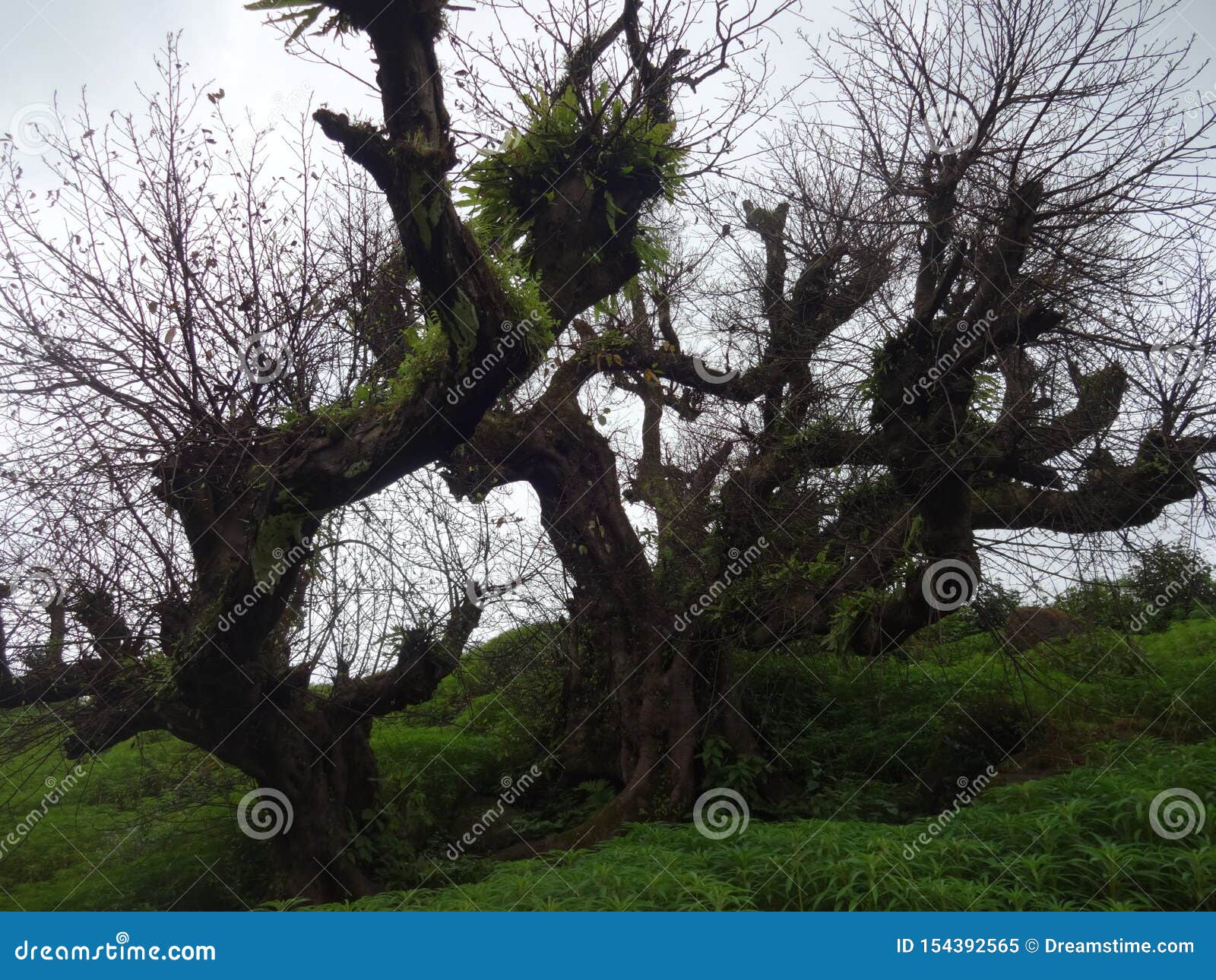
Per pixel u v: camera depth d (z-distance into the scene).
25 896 11.95
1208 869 6.46
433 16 7.26
